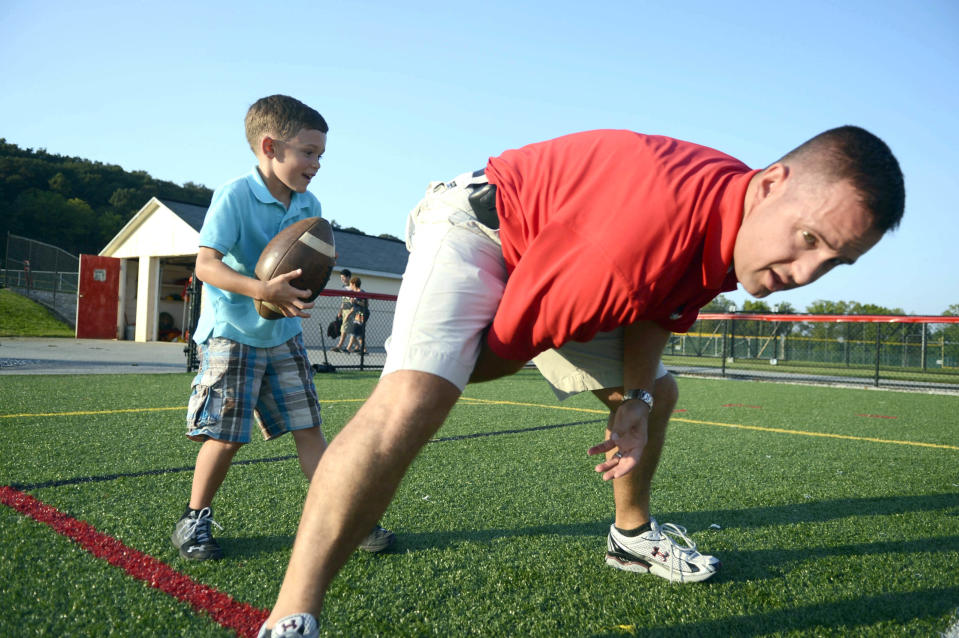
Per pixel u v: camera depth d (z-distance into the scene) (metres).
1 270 30.72
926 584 1.91
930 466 3.74
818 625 1.63
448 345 1.27
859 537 2.36
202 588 1.71
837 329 19.75
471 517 2.49
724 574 1.98
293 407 2.22
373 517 1.19
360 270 21.28
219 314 2.09
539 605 1.72
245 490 2.73
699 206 1.21
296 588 1.13
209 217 2.11
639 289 1.22
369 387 7.17
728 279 1.38
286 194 2.30
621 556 1.99
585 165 1.30
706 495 2.96
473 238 1.40
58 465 2.97
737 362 19.67
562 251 1.24
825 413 6.43
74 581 1.71
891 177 1.05
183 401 5.35
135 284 21.62
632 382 1.58
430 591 1.78
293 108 2.21
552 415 5.49
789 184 1.13
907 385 10.56
